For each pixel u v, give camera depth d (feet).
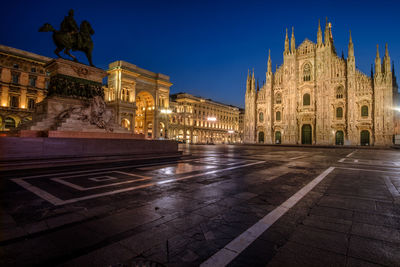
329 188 23.99
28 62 154.30
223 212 16.22
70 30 53.62
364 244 11.49
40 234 12.44
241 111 373.81
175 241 11.76
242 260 10.01
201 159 55.31
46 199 18.99
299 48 187.62
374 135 154.92
